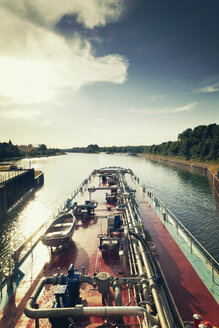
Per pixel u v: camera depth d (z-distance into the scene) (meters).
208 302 9.73
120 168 59.09
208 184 69.69
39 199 54.38
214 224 34.19
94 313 7.14
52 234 14.33
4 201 39.62
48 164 165.00
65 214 19.19
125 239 14.90
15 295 9.96
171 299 8.48
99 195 32.75
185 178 82.31
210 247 26.41
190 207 44.03
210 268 12.36
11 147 196.50
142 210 25.00
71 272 9.16
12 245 28.17
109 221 15.41
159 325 7.22
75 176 94.31
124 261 11.13
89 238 16.33
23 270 12.03
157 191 59.44
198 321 7.22
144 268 10.31
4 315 8.80
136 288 9.79
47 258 13.46
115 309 7.18
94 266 12.32
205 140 122.94
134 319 8.33
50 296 9.84
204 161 114.25
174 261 13.22
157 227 19.33
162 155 196.00
